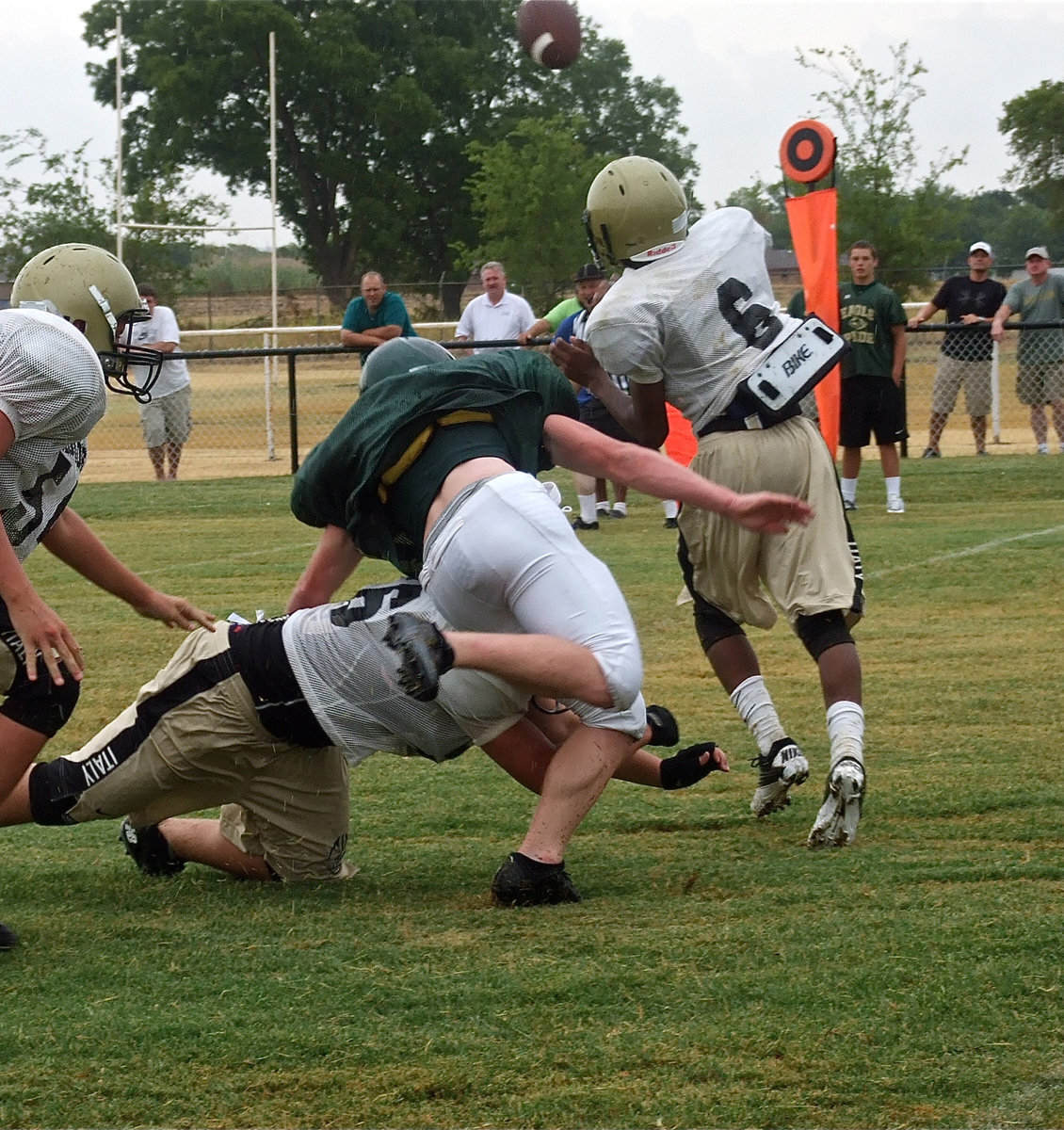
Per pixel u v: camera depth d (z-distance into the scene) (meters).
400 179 124.75
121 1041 6.24
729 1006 6.49
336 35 122.31
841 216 68.94
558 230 92.88
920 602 17.56
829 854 8.99
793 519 7.96
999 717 12.31
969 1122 5.48
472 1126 5.54
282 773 8.45
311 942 7.48
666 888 8.38
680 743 11.93
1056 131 104.31
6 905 8.30
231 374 66.56
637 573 20.11
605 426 23.83
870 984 6.66
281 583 20.11
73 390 7.20
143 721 8.34
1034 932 7.25
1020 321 32.91
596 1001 6.58
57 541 8.26
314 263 133.62
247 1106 5.71
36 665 7.42
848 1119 5.54
